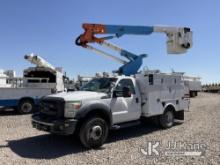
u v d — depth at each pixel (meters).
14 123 11.16
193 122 11.23
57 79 18.16
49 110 7.25
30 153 6.74
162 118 9.73
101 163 5.89
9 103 14.37
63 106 6.90
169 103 9.94
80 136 6.96
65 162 6.00
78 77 17.39
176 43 11.29
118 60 11.01
